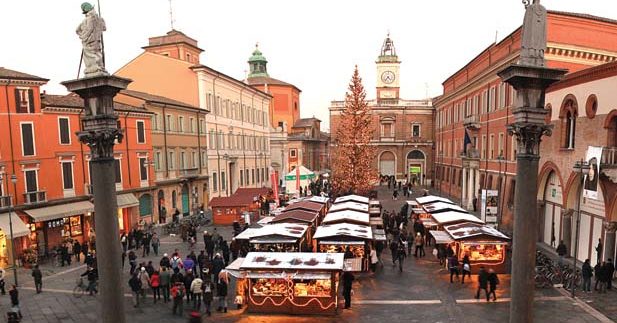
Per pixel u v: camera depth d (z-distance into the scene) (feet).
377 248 86.17
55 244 100.32
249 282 61.16
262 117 228.84
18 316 57.57
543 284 68.28
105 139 38.24
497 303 63.16
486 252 78.33
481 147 151.74
